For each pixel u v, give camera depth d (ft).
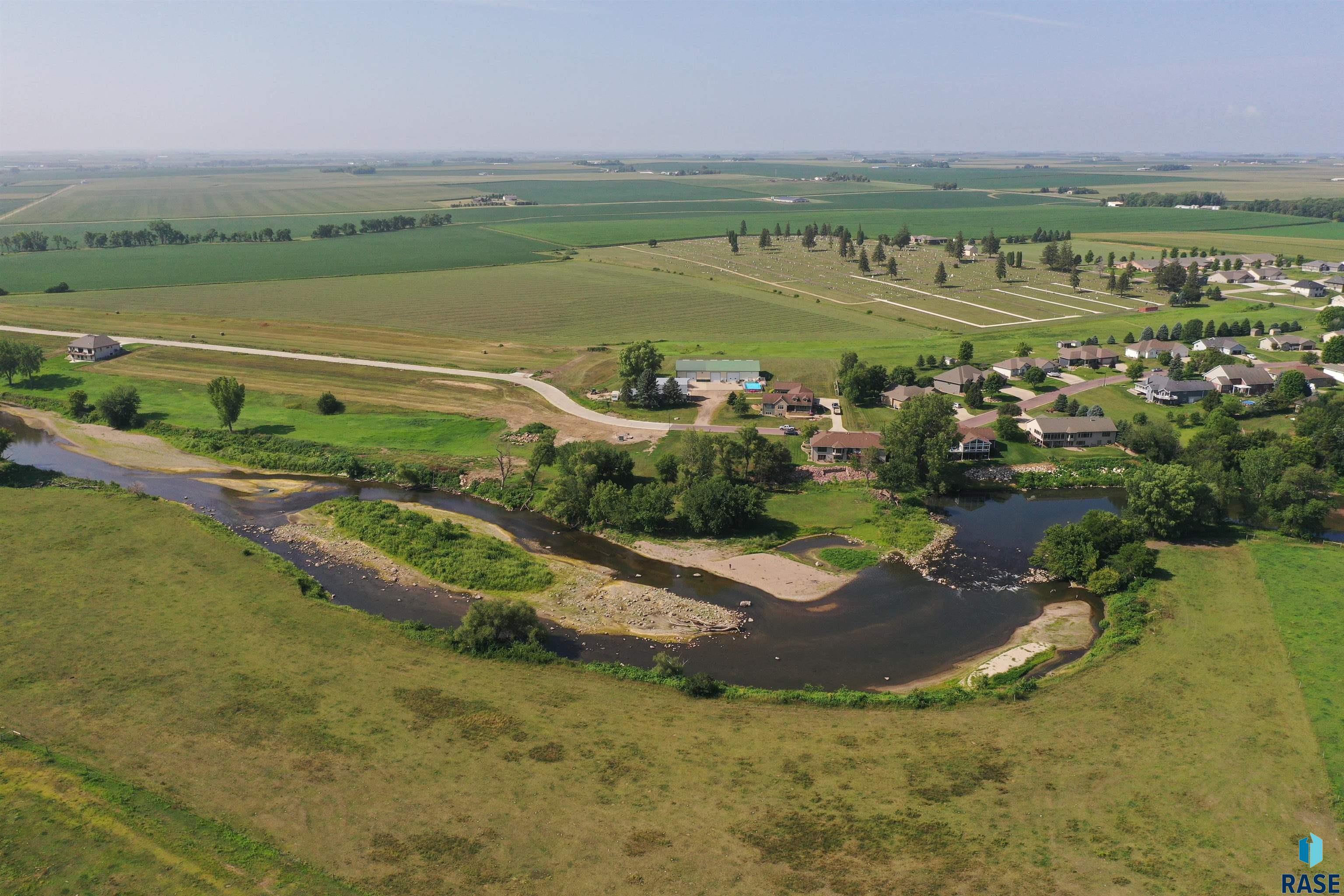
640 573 325.42
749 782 204.54
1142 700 237.86
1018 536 361.71
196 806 191.01
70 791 193.16
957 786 203.41
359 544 340.80
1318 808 193.67
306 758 208.23
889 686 253.03
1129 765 209.97
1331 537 354.54
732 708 237.45
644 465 422.41
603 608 294.87
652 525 355.36
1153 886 171.83
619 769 208.03
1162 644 266.77
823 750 217.97
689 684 243.81
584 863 177.68
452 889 170.09
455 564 319.47
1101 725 226.99
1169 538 346.74
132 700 229.45
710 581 318.65
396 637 269.03
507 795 197.67
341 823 187.21
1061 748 217.97
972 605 302.66
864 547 347.97
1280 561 323.57
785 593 309.42
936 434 418.10
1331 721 224.53
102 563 311.88
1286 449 412.57
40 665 245.04
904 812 194.29
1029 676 256.93
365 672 248.11
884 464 399.85
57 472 415.44
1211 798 197.67
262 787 197.77
